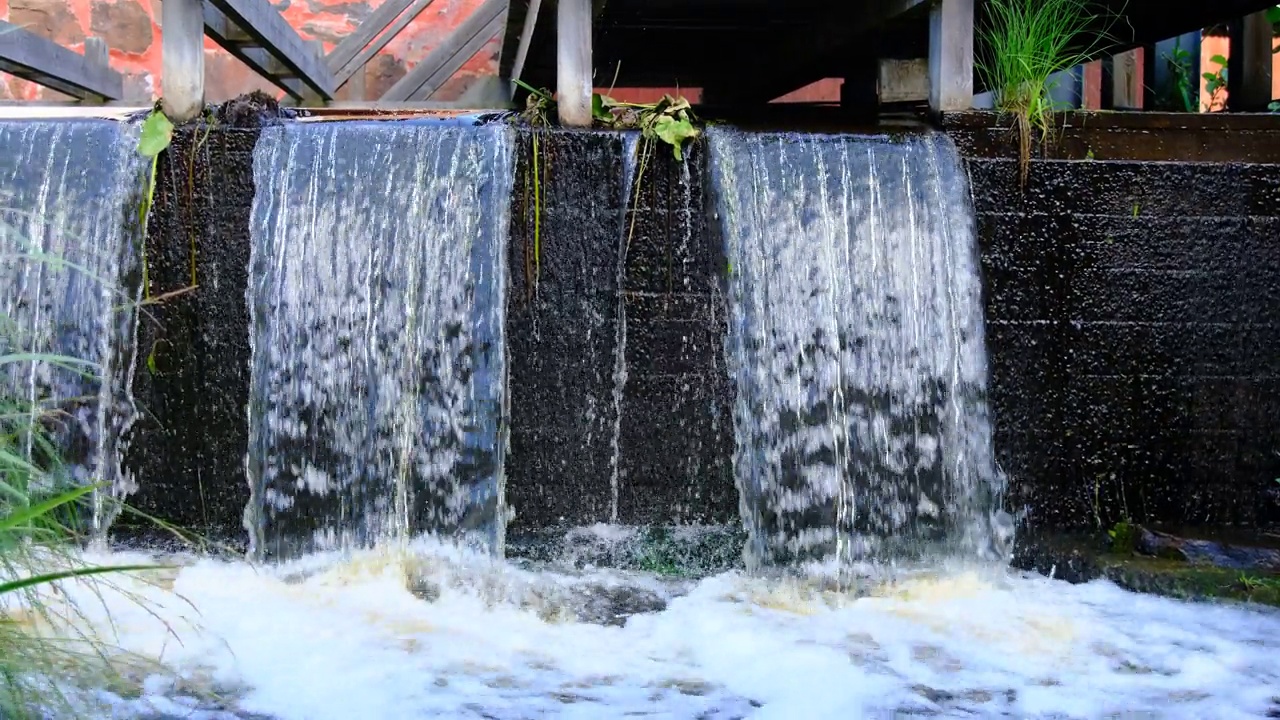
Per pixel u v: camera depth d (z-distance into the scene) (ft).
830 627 11.28
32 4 23.67
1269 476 13.85
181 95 13.33
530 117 13.41
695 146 13.08
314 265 12.78
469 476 12.81
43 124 13.11
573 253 13.02
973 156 13.56
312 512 12.84
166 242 12.95
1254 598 11.59
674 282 13.12
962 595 12.32
